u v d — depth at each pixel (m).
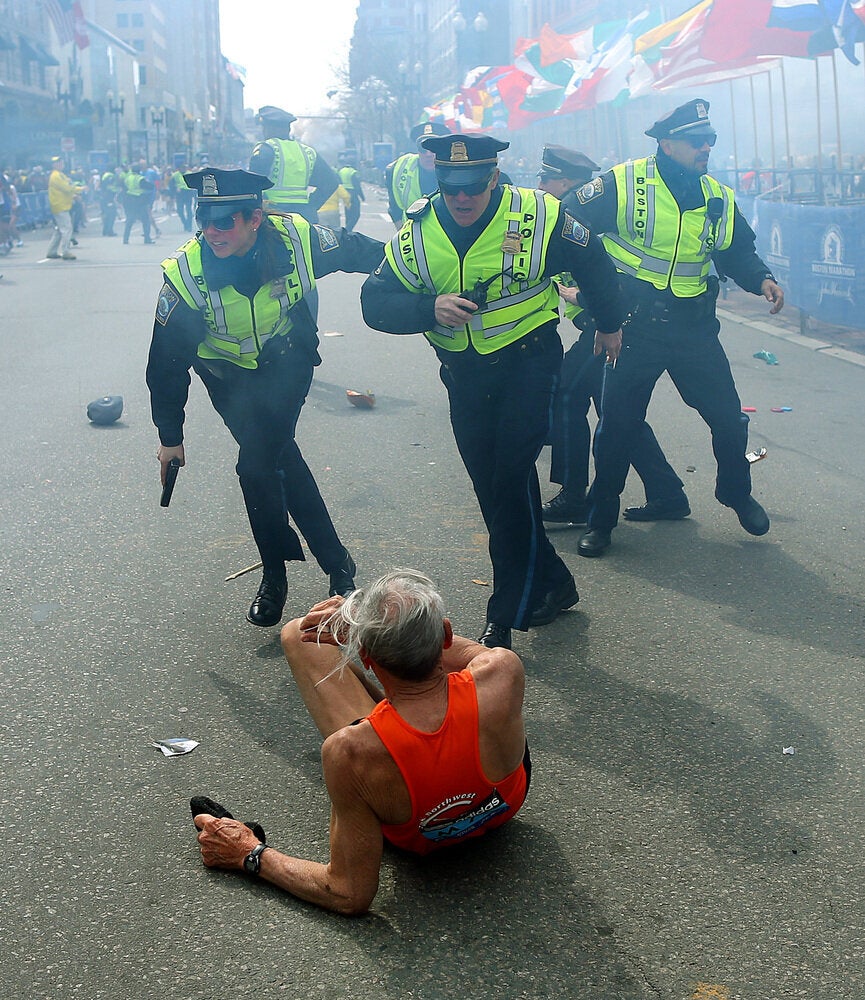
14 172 35.34
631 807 3.17
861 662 4.08
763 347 10.78
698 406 5.06
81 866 2.89
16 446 7.10
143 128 86.81
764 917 2.71
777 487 6.21
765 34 11.80
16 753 3.43
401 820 2.62
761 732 3.58
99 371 9.73
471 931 2.65
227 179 3.74
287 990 2.46
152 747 3.48
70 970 2.52
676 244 4.76
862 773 3.34
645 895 2.78
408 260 3.89
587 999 2.44
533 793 3.23
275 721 3.64
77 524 5.55
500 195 3.89
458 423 4.09
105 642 4.21
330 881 2.66
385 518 5.67
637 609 4.55
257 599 4.32
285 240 3.93
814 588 4.78
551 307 4.00
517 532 4.01
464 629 4.37
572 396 5.46
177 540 5.32
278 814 3.13
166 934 2.64
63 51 60.56
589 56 22.22
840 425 7.62
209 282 3.89
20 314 13.58
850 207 10.10
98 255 23.38
